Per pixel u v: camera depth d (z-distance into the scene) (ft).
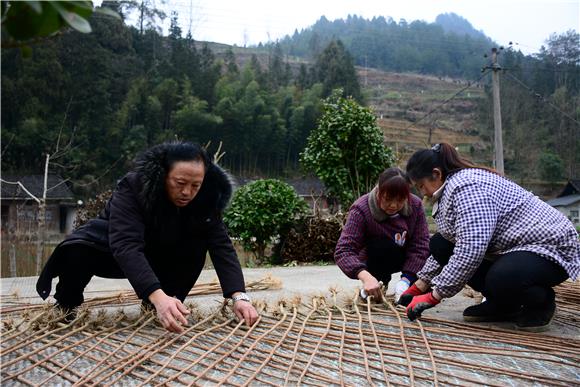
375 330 7.98
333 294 9.70
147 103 123.85
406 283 9.98
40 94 95.66
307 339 7.47
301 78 180.86
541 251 7.72
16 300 11.25
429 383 5.95
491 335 7.73
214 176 7.92
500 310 8.79
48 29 2.24
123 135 109.09
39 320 7.99
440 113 184.65
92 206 28.45
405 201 9.81
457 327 8.23
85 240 7.86
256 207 24.82
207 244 8.41
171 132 123.54
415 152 8.55
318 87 159.22
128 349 7.02
